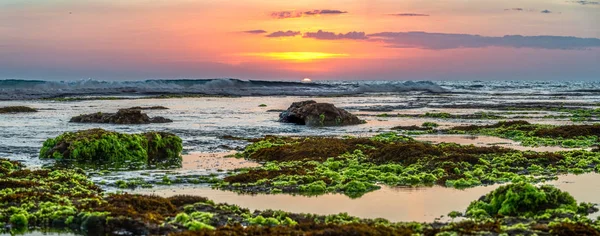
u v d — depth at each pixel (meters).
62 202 16.70
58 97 86.69
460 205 18.09
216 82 121.06
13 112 57.06
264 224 14.92
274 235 13.23
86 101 79.25
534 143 33.81
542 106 71.56
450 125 46.19
